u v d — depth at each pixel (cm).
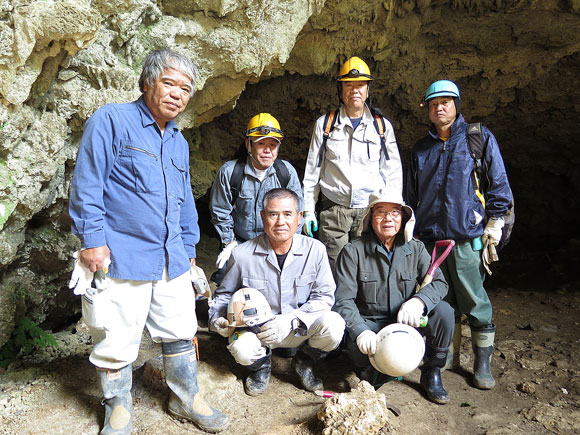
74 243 338
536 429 277
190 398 254
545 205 859
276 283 288
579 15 512
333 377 315
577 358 370
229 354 329
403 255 296
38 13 227
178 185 241
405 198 341
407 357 261
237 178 323
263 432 256
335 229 355
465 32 543
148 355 328
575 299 525
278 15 346
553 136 738
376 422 244
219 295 298
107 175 220
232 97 379
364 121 343
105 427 240
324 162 354
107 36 283
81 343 363
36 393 272
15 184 265
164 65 216
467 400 305
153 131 229
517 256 760
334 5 439
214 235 721
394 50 545
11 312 318
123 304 230
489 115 683
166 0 307
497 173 306
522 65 576
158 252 234
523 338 413
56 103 276
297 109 625
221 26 329
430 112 312
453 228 310
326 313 283
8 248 283
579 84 616
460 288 321
